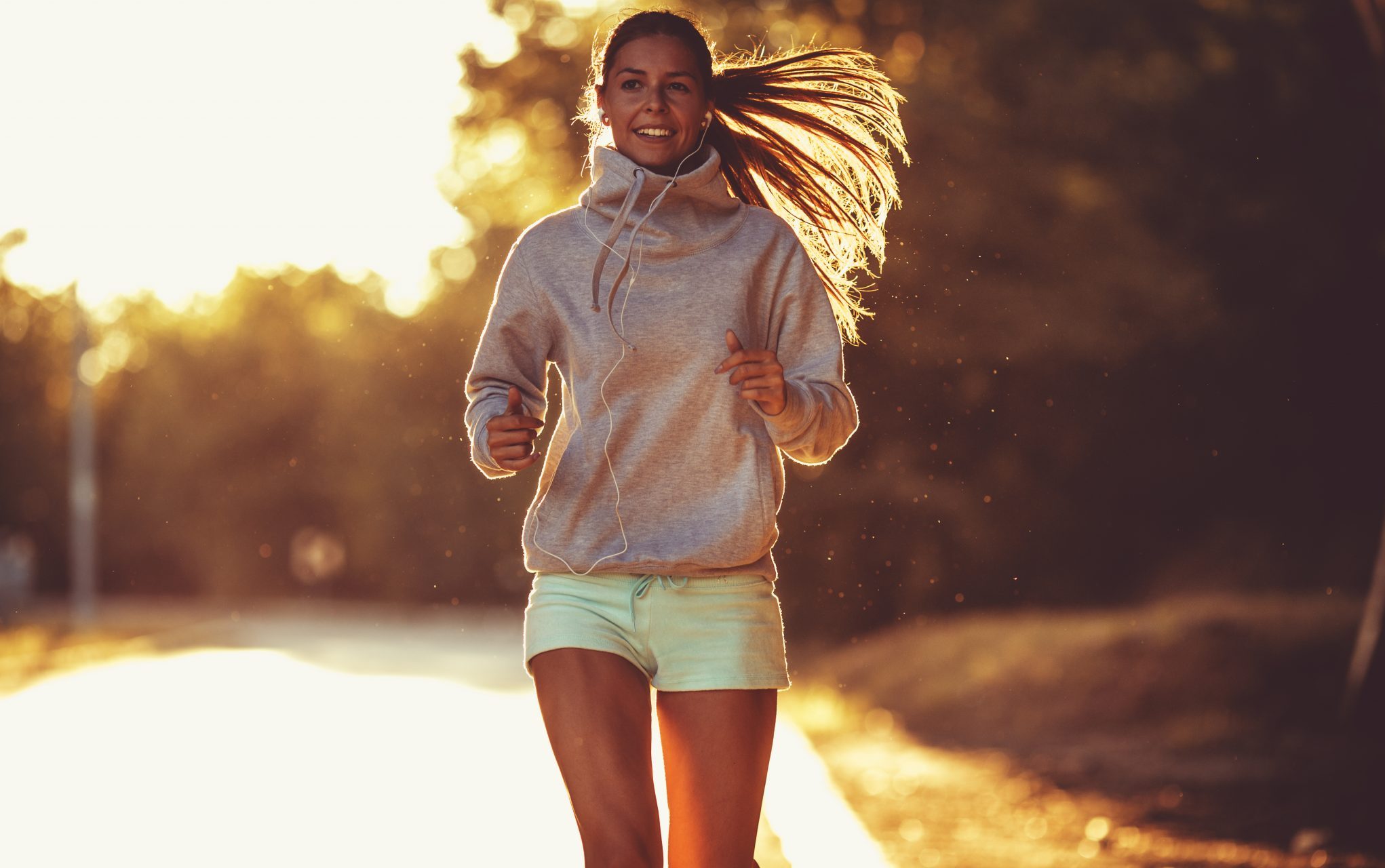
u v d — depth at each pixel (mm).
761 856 11742
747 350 5438
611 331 5789
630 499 5848
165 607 81562
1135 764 18188
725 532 5773
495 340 6008
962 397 37719
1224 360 38281
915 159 35156
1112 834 13484
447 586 67188
